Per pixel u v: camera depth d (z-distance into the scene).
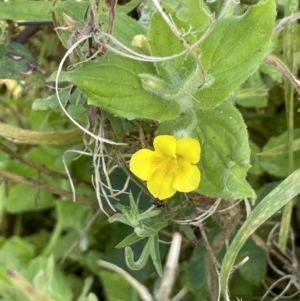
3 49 0.16
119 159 0.14
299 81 0.14
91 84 0.11
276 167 0.17
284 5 0.16
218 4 0.15
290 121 0.15
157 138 0.11
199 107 0.12
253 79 0.17
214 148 0.12
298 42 0.15
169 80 0.12
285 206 0.15
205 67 0.12
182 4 0.15
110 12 0.12
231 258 0.12
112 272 0.17
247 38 0.11
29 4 0.15
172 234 0.17
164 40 0.12
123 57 0.12
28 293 0.11
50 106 0.15
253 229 0.12
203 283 0.17
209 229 0.17
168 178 0.12
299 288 0.16
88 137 0.16
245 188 0.12
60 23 0.13
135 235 0.13
